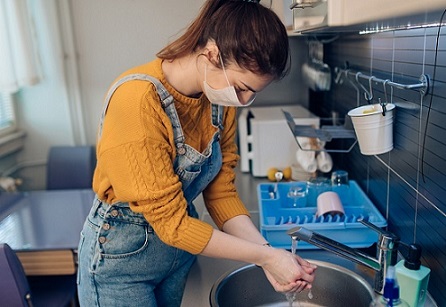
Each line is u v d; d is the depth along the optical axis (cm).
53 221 189
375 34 131
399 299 81
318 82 200
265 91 259
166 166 89
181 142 98
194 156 101
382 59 125
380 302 82
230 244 90
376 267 98
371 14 52
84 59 269
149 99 89
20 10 247
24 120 282
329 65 201
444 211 90
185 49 91
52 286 189
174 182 90
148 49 266
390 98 121
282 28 85
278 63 84
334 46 190
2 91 247
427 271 91
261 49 81
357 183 160
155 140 88
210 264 121
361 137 115
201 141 107
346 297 111
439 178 92
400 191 115
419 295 90
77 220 190
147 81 92
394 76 116
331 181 155
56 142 286
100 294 108
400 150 114
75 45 266
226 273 112
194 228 90
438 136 91
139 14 261
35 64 260
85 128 280
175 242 90
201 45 89
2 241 170
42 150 287
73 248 165
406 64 108
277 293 118
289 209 137
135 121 87
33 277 195
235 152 123
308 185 153
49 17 263
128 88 91
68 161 259
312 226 121
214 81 89
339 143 191
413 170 106
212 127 107
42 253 167
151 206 88
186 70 94
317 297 116
